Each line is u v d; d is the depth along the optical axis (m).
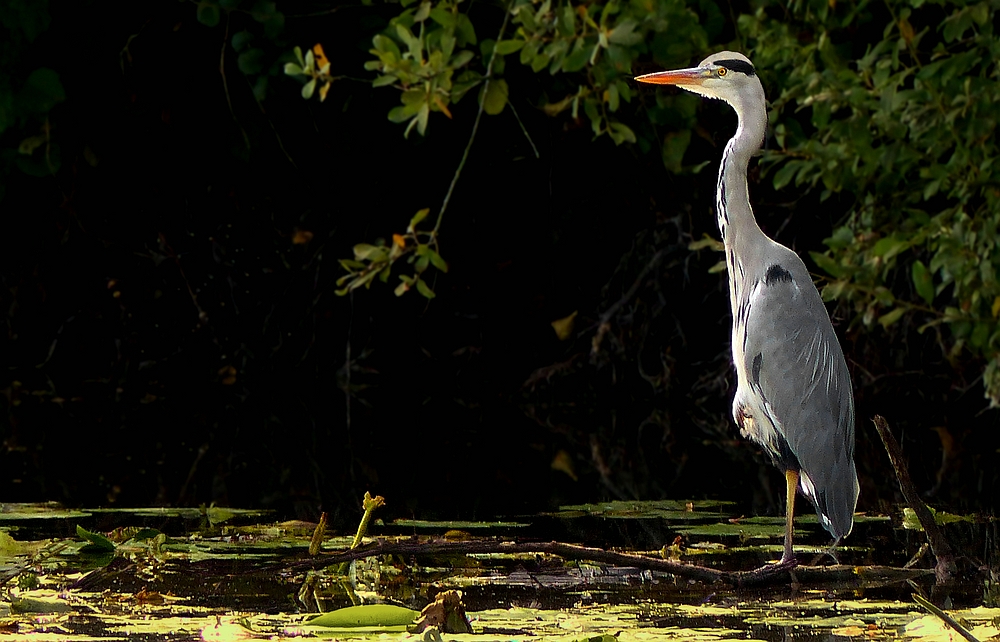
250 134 17.27
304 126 17.56
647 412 15.49
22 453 11.95
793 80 12.80
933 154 12.30
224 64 17.03
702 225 16.94
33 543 7.94
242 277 18.28
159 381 16.94
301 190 18.03
